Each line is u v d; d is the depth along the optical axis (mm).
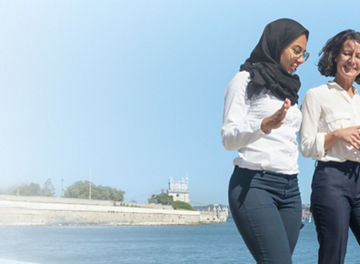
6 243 57500
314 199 3494
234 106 2908
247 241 2854
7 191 132750
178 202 184625
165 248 62312
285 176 2902
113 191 163125
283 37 2953
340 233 3385
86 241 68125
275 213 2822
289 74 2973
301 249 65812
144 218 111062
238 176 2910
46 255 46281
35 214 82625
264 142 2896
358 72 3631
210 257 51188
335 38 3682
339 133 3359
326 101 3627
